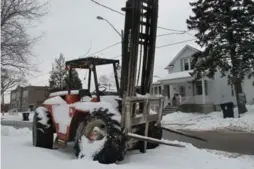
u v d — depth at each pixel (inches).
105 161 235.8
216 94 1178.0
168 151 287.7
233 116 845.2
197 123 817.5
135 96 248.5
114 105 263.1
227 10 842.2
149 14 282.0
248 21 812.0
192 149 302.4
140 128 277.6
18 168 207.6
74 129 282.2
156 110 285.1
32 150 286.7
